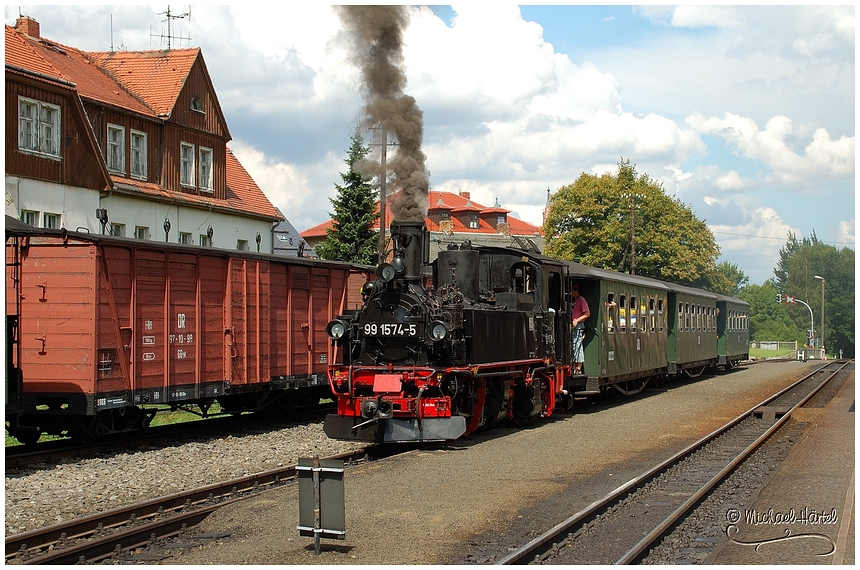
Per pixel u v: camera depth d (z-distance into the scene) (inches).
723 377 1296.8
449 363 533.6
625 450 524.7
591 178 2279.8
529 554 287.3
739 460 478.3
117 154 1117.1
